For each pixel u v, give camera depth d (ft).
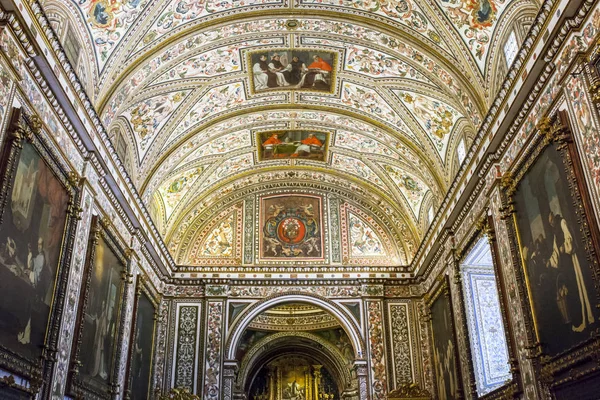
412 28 54.95
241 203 86.07
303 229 84.53
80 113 44.39
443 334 66.44
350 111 70.90
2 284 33.63
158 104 62.44
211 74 63.26
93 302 49.55
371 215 85.66
